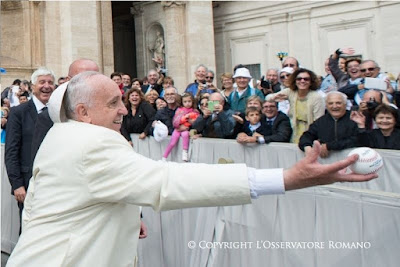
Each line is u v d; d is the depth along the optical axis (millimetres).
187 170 1953
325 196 2867
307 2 19750
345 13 18859
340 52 8094
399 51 17438
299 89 5852
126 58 25203
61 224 2014
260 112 5867
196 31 19359
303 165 1839
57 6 16547
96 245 2006
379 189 4449
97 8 16188
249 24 21656
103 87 2146
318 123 4980
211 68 19797
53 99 2248
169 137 6566
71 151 2018
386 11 17750
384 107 4676
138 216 2232
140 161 1990
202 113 6836
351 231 2725
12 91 11953
